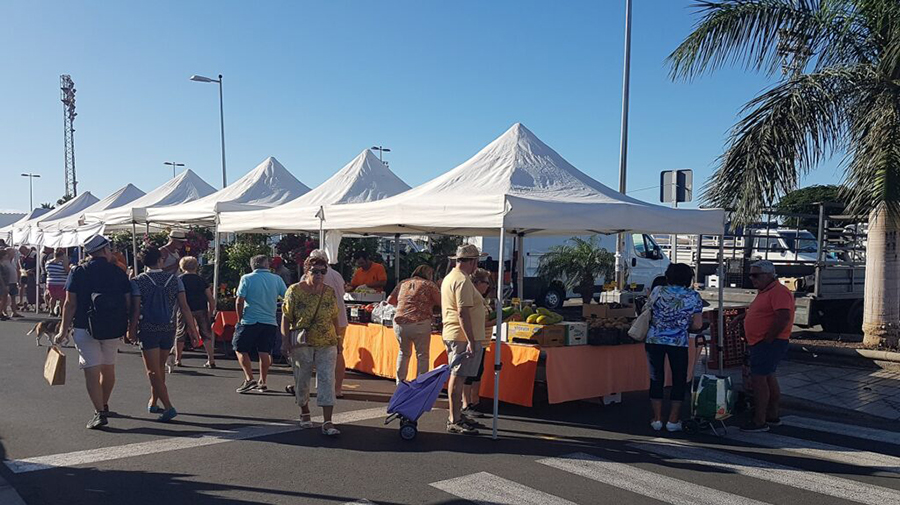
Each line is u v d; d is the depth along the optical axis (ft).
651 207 24.47
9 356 37.40
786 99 32.73
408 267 47.85
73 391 28.45
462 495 17.01
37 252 61.31
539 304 65.98
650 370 23.31
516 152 28.37
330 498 16.72
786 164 32.96
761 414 23.27
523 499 16.76
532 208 22.15
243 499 16.60
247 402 26.94
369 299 34.30
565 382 25.00
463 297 21.72
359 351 32.81
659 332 22.85
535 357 24.80
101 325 22.06
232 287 42.50
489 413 25.75
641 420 24.84
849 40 34.17
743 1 35.37
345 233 38.65
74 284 22.06
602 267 62.18
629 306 29.17
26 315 59.36
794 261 48.47
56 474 18.22
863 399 27.81
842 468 19.54
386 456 20.11
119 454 19.98
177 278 24.29
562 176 27.50
